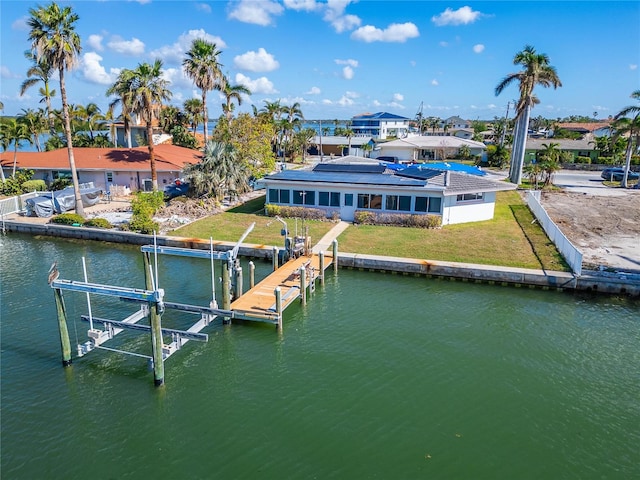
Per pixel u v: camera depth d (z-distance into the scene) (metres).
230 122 47.91
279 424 11.77
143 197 32.16
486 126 151.38
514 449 10.98
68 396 12.77
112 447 10.90
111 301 19.28
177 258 25.31
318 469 10.27
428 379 13.84
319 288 21.25
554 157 48.88
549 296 20.28
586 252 24.41
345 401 12.73
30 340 15.83
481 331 16.98
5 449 10.74
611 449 11.02
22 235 30.20
